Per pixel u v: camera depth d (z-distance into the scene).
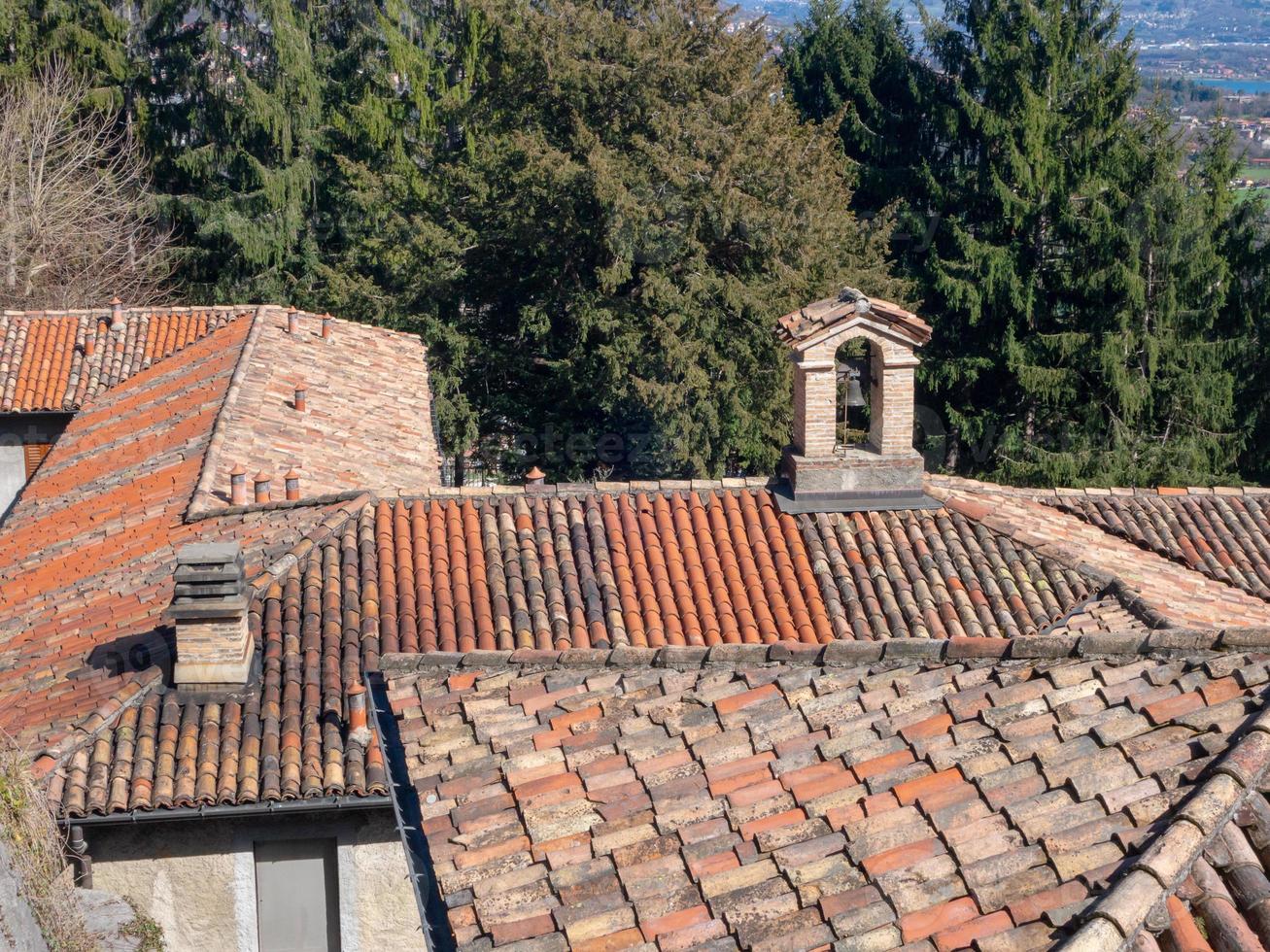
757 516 15.80
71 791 12.13
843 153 41.81
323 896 13.24
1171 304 37.19
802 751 7.83
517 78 35.41
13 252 36.81
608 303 33.22
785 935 6.53
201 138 44.81
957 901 6.45
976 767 7.30
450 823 7.80
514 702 8.74
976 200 40.94
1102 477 36.84
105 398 26.48
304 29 43.81
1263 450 38.72
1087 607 14.27
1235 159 38.53
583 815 7.65
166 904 12.96
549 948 6.76
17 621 16.11
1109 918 5.74
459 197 36.97
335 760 12.59
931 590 14.63
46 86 40.09
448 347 35.47
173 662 13.52
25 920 9.27
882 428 15.78
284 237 43.16
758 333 32.47
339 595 14.61
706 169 32.38
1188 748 6.95
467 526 15.74
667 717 8.34
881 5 46.38
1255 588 15.98
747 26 35.50
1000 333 39.94
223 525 16.73
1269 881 5.95
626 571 15.13
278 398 22.14
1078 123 39.78
